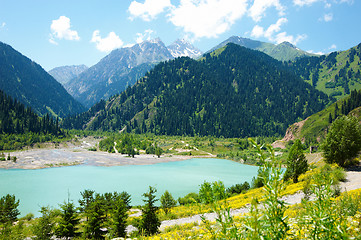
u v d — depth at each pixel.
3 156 126.88
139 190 73.69
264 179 2.09
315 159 96.06
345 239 2.39
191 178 96.31
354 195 10.09
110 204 38.69
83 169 114.12
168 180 91.44
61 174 99.12
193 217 29.14
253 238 2.05
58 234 26.30
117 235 24.98
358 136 38.16
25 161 122.19
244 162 150.62
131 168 122.50
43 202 59.28
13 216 40.09
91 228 26.75
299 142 37.16
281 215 2.05
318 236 2.59
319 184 2.90
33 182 82.25
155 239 14.29
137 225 24.69
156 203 58.75
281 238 2.02
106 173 105.06
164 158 167.88
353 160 40.09
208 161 159.38
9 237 23.83
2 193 67.31
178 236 13.53
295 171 36.41
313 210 2.73
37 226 25.50
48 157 138.50
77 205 56.41
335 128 40.94
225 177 99.94
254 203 2.13
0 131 180.38
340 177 28.94
